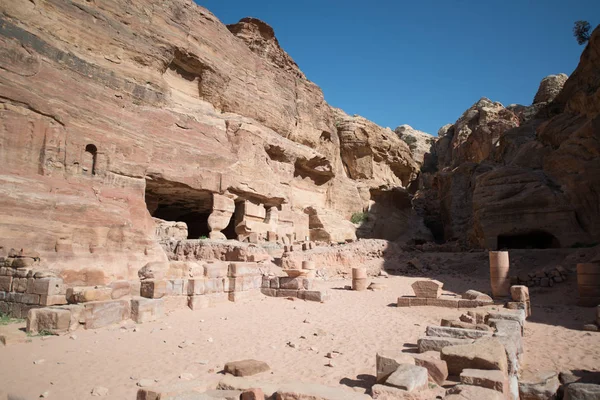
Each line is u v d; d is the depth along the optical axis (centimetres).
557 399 605
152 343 891
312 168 3781
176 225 2461
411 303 1430
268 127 3341
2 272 1166
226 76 2983
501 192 2580
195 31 2797
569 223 2344
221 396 516
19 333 876
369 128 4741
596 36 2691
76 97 1922
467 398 475
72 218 1630
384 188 4672
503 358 605
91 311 1002
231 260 2022
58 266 1367
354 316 1248
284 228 3216
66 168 1830
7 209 1432
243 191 2825
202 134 2595
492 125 5262
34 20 1869
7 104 1647
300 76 4075
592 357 812
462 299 1427
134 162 2141
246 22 3691
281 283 1644
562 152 2533
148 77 2409
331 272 2320
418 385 545
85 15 2130
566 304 1488
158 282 1207
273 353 824
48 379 656
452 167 5459
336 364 745
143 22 2441
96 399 579
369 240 2666
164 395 528
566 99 3400
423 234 4778
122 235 1684
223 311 1305
